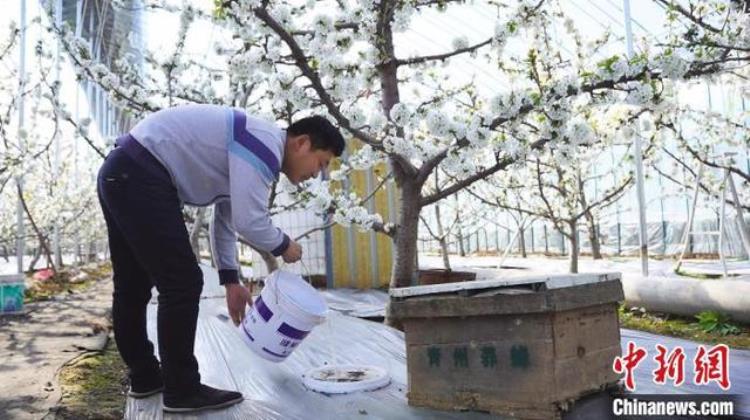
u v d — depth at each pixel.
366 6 2.95
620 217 12.71
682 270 6.76
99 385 2.59
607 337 2.07
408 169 3.29
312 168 2.12
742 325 3.78
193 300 1.96
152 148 1.92
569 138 2.78
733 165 5.56
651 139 5.56
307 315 2.07
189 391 1.97
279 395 2.17
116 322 2.15
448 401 2.00
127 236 1.92
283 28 2.77
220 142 1.95
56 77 6.75
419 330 2.07
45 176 11.62
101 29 8.60
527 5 3.14
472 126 2.75
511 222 14.12
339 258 6.40
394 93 3.39
